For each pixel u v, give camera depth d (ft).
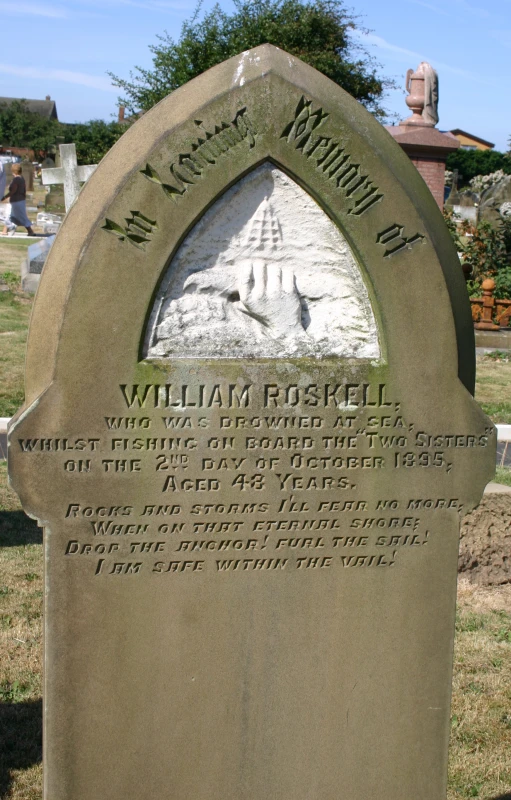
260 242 10.30
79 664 10.52
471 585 19.43
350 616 11.08
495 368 44.52
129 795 10.94
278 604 10.86
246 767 11.18
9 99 234.99
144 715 10.79
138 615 10.55
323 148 9.89
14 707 14.69
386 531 10.96
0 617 17.20
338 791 11.45
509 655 16.63
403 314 10.44
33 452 9.91
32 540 20.89
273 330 10.48
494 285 49.70
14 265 62.39
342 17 74.79
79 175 48.96
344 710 11.27
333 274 10.49
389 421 10.68
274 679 11.03
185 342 10.21
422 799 11.71
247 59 9.69
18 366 36.32
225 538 10.57
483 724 14.60
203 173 9.68
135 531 10.34
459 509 11.12
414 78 67.77
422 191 10.43
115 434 10.05
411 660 11.34
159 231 9.71
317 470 10.63
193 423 10.23
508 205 64.23
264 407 10.37
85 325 9.74
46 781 10.71
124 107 76.18
